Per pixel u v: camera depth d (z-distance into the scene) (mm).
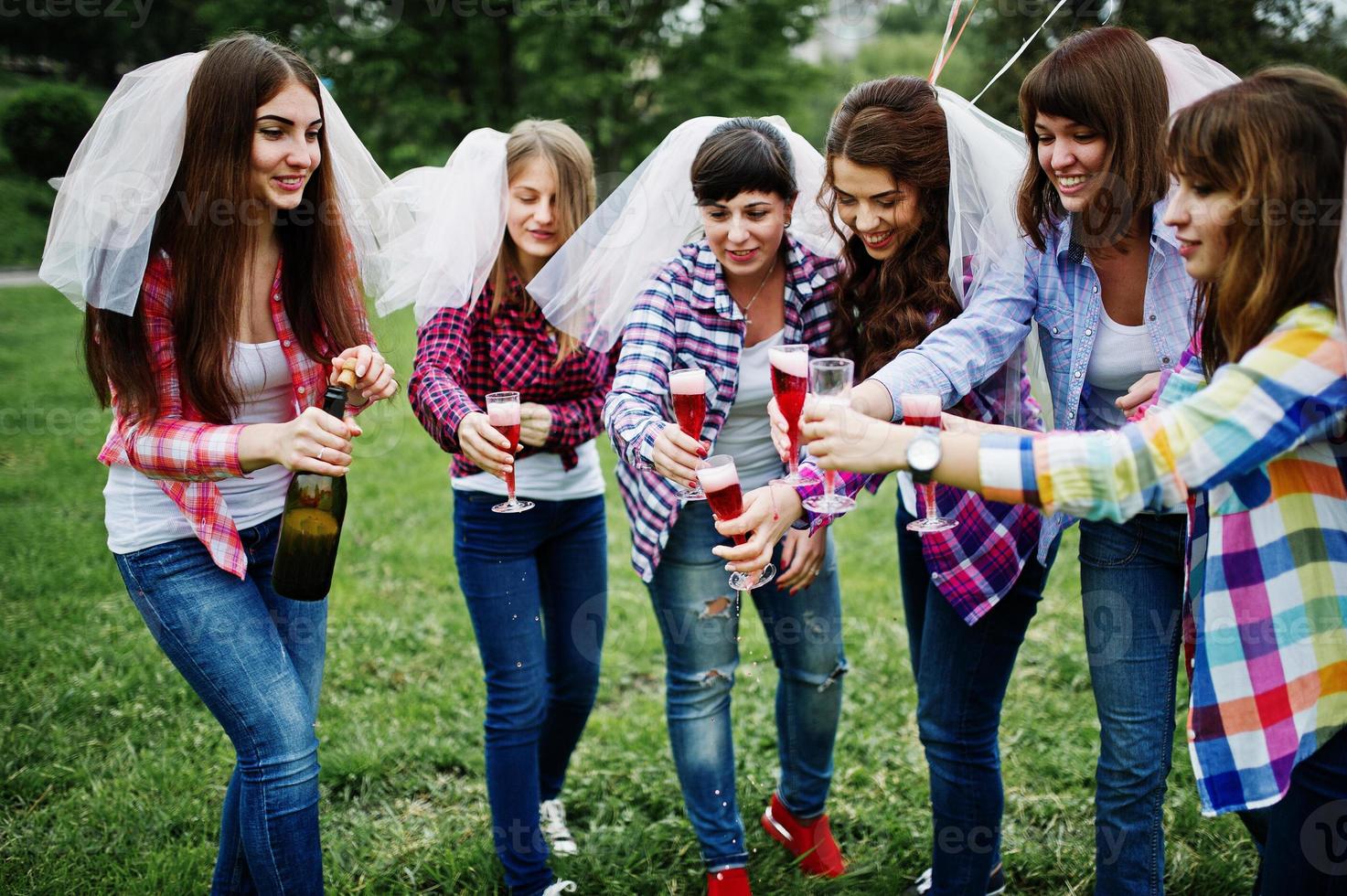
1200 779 1790
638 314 2590
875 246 2436
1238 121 1594
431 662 4137
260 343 2348
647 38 20719
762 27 20469
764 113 20328
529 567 2721
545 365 2764
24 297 14797
